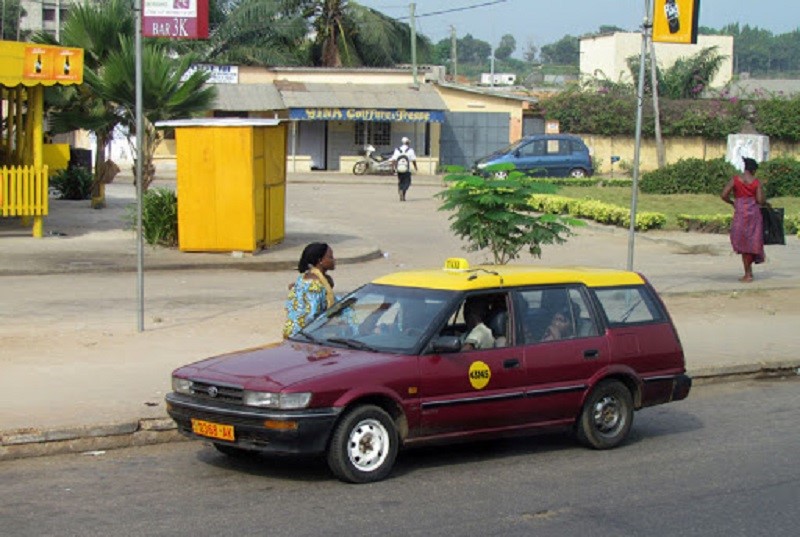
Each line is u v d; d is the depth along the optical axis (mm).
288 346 8906
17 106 24109
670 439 10055
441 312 8680
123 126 28219
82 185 30188
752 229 18531
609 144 50531
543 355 9031
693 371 12617
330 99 45594
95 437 9164
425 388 8359
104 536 6898
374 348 8609
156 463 8797
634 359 9625
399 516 7426
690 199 31516
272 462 8891
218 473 8508
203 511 7469
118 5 25594
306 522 7250
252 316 14562
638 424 10703
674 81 53500
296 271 19172
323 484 8211
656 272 20109
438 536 7023
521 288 9180
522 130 49812
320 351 8633
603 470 8844
